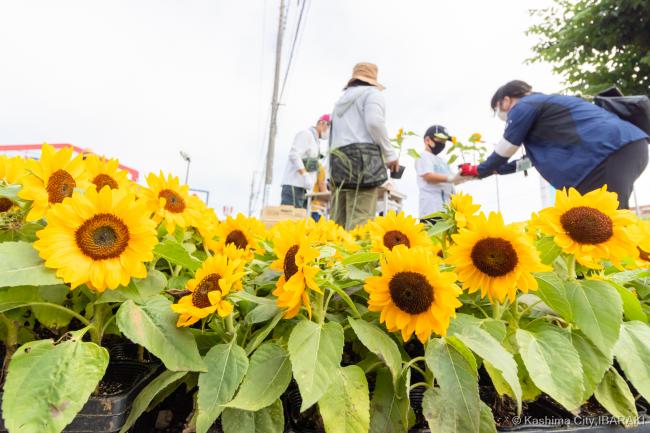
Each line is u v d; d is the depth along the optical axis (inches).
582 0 426.6
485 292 53.2
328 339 44.6
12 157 58.1
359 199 167.2
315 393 39.2
